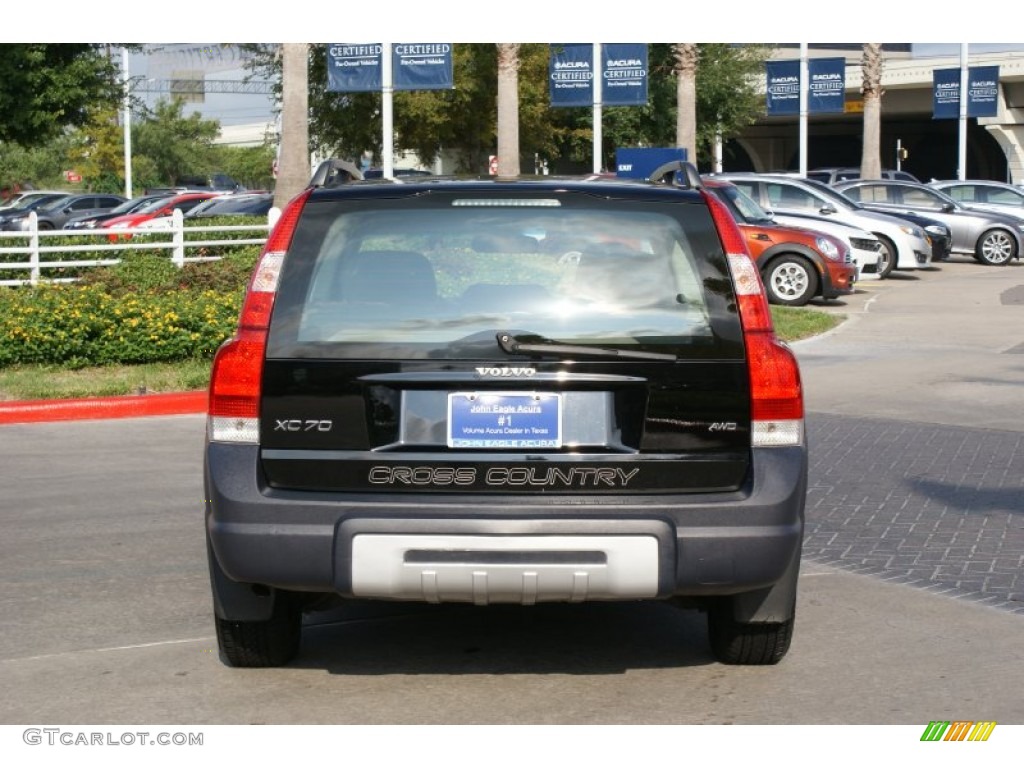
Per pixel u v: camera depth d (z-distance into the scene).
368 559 4.66
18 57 25.08
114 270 18.12
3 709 5.07
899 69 69.69
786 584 5.15
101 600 6.52
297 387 4.76
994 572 7.01
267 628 5.28
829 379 14.27
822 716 4.98
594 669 5.51
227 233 22.88
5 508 8.56
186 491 9.06
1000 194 33.84
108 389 12.75
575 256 4.86
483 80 45.97
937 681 5.36
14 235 18.64
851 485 9.20
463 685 5.32
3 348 13.72
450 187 4.98
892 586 6.76
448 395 4.74
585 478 4.72
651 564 4.66
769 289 21.66
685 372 4.75
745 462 4.78
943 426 11.51
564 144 56.72
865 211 27.05
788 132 83.81
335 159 5.55
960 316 20.19
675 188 5.00
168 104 83.94
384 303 4.80
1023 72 65.25
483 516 4.65
